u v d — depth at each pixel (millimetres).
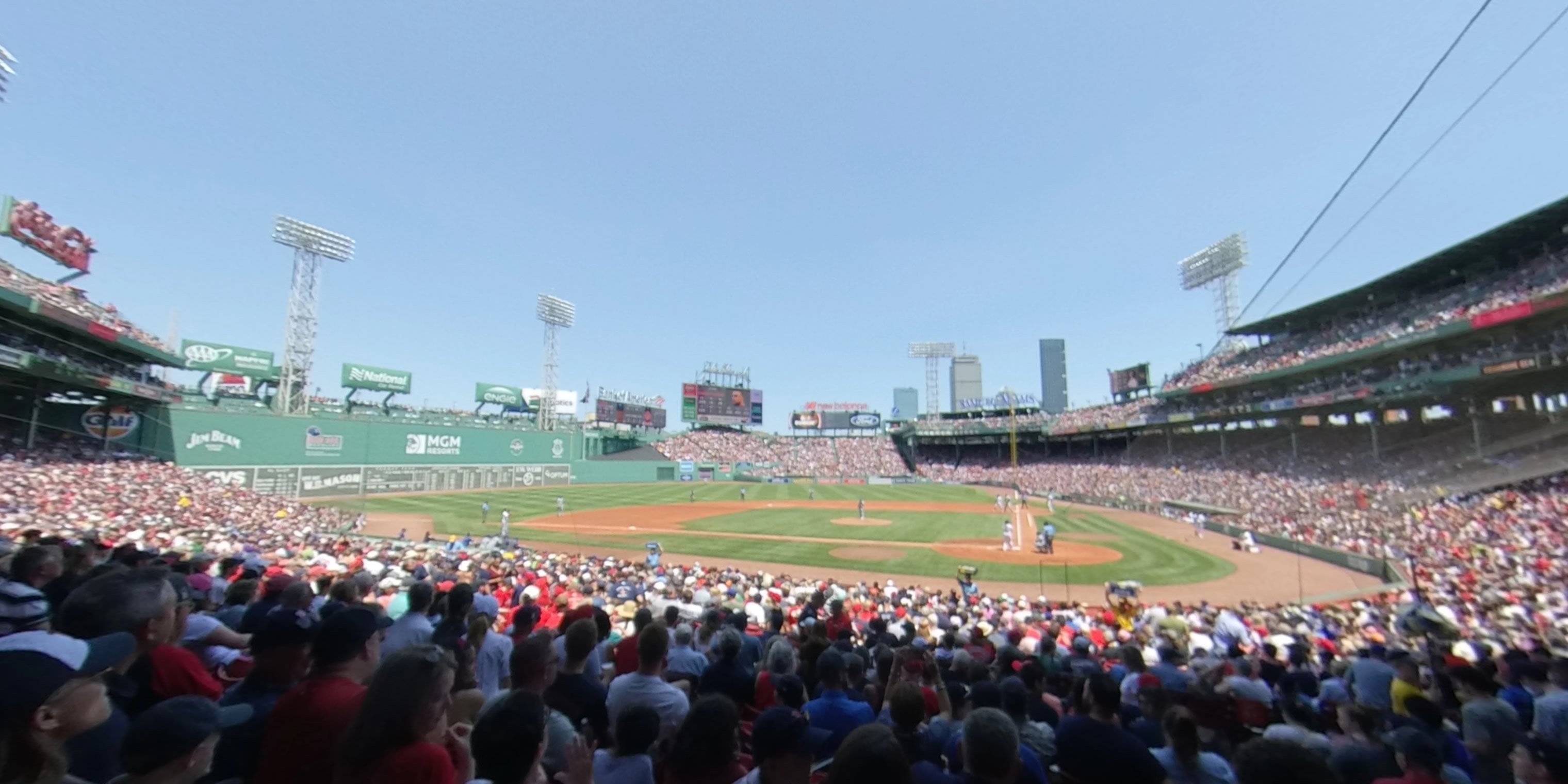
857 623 13250
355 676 3488
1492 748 4805
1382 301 47156
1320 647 11547
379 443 65750
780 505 58500
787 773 3064
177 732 2434
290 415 58125
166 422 49000
